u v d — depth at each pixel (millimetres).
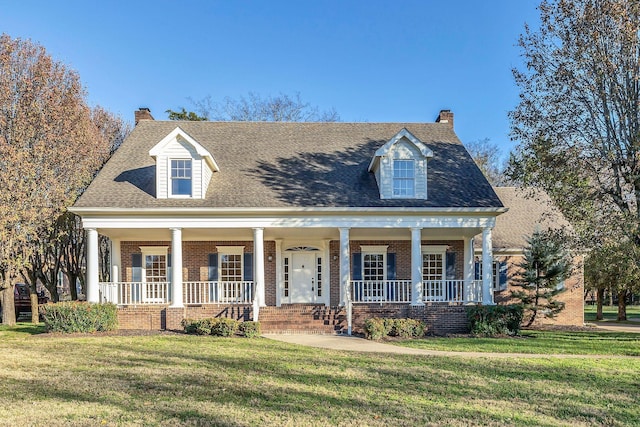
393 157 20375
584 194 18266
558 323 23547
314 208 19156
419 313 18969
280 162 22266
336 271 22812
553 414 8469
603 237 17609
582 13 17891
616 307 49125
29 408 8484
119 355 13258
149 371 11297
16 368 11602
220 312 19141
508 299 24000
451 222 19625
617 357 13672
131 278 22375
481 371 11594
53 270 25719
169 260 22672
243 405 8719
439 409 8625
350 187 20766
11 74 21812
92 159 24234
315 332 18047
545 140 18797
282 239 22844
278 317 19172
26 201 20969
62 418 7969
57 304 17906
